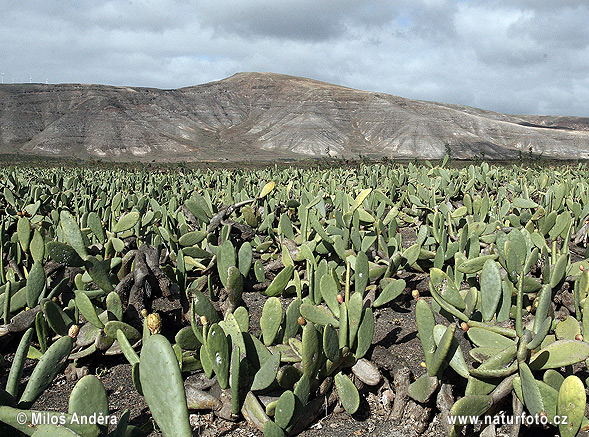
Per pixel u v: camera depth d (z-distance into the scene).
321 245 4.93
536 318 2.80
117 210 6.91
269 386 2.89
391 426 2.98
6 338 3.82
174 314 4.12
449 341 2.58
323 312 3.28
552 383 2.68
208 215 5.62
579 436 2.66
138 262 3.99
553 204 6.58
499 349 2.83
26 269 4.80
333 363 2.96
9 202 7.52
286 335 3.21
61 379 3.53
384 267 4.18
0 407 2.17
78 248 3.94
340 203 6.85
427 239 5.20
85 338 3.52
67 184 11.12
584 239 5.87
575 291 3.47
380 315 4.34
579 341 2.68
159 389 2.23
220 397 2.95
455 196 9.03
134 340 3.68
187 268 4.75
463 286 4.71
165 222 5.57
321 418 3.04
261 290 4.77
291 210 6.86
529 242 4.05
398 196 9.35
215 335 2.75
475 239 4.46
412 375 3.09
